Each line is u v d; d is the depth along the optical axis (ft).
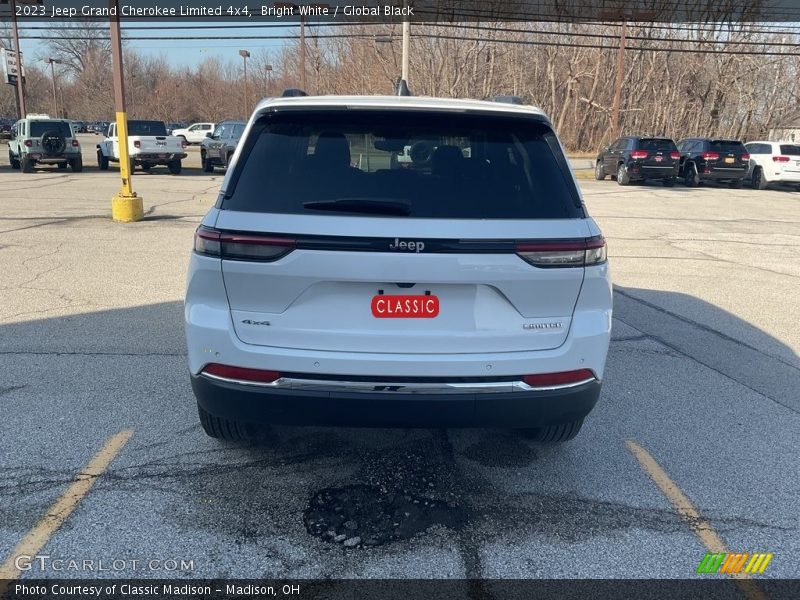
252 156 9.14
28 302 20.56
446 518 9.72
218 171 85.35
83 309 19.93
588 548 9.09
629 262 30.35
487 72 134.00
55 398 13.44
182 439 11.86
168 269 25.55
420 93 131.03
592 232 9.20
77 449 11.37
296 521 9.53
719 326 20.11
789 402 14.33
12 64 94.94
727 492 10.61
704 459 11.69
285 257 8.59
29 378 14.47
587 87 140.56
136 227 35.83
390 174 9.00
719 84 132.46
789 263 31.09
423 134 9.34
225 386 9.12
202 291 9.05
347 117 9.35
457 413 9.13
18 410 12.84
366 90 137.49
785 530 9.62
